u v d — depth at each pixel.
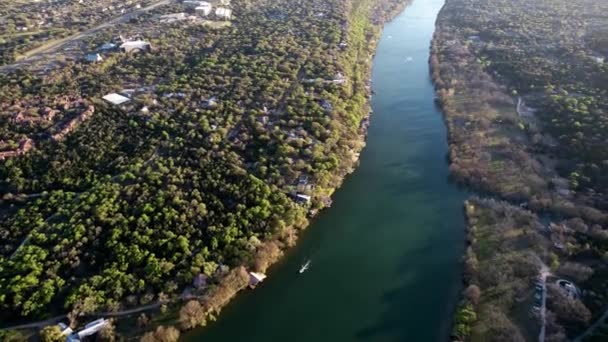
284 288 134.88
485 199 164.75
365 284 136.75
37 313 118.31
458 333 116.75
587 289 127.00
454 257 145.62
